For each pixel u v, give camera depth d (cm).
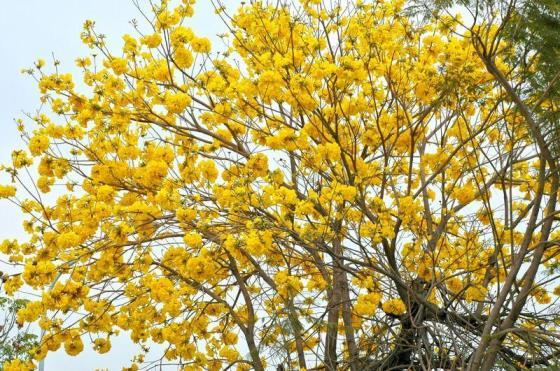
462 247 763
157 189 707
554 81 575
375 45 682
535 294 750
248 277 820
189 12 695
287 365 708
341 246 730
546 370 596
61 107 718
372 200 703
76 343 671
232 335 802
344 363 771
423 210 765
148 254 702
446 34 723
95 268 696
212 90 679
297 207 616
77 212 698
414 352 731
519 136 721
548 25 578
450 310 723
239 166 723
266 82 649
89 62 738
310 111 688
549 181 741
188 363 734
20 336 886
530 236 608
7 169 680
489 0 568
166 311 680
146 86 722
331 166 689
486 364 627
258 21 723
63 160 715
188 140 783
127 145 734
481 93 698
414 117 745
